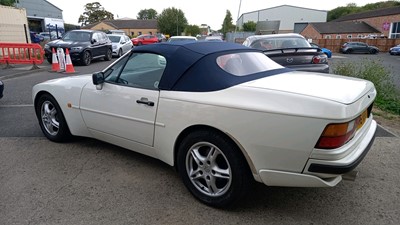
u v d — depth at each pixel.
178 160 2.94
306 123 2.22
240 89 2.57
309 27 59.19
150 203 2.85
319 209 2.76
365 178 3.32
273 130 2.33
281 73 3.19
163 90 2.94
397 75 12.27
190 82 2.81
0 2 26.73
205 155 2.80
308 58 6.67
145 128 3.14
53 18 58.59
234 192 2.62
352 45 34.28
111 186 3.14
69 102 3.91
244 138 2.45
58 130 4.20
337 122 2.17
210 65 2.83
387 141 4.39
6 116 5.61
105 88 3.50
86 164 3.64
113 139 3.62
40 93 4.29
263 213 2.71
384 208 2.77
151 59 3.17
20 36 17.89
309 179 2.32
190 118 2.72
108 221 2.58
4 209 2.74
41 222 2.56
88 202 2.85
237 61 3.06
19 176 3.33
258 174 2.49
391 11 51.16
